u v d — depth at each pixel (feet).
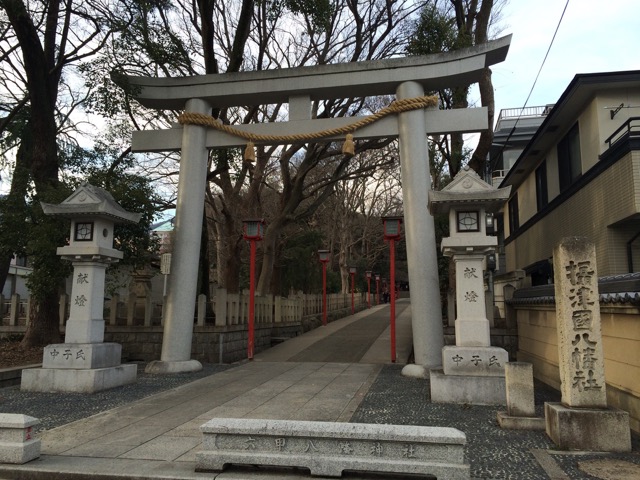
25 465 16.02
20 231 35.76
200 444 18.38
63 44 39.34
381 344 51.19
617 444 17.20
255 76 37.68
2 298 46.96
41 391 28.55
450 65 34.99
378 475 14.56
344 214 110.83
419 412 23.18
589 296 18.51
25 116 44.34
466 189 27.07
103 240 31.12
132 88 37.55
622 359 20.72
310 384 30.94
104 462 16.35
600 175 36.94
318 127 36.96
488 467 15.61
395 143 72.74
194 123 38.14
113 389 29.48
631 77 36.70
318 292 109.19
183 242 37.17
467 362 25.86
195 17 51.80
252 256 45.29
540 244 53.26
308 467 14.71
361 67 36.24
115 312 43.11
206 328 41.60
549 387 30.68
